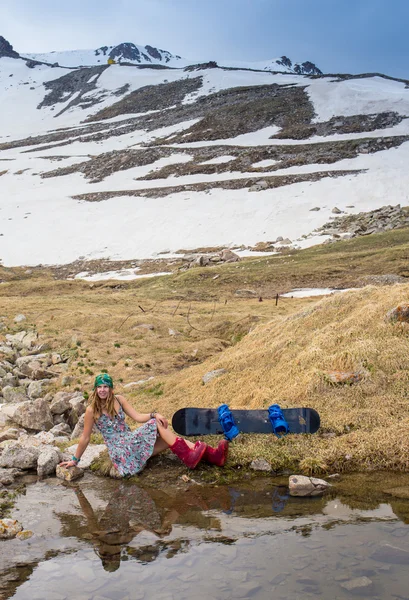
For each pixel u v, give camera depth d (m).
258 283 50.41
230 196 91.19
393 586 4.00
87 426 7.33
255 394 9.73
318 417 7.99
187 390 11.98
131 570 4.50
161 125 145.25
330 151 105.25
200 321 28.98
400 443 7.20
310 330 12.01
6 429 11.51
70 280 60.16
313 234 71.75
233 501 6.09
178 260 69.44
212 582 4.21
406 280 43.31
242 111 139.62
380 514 5.44
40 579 4.41
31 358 20.77
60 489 6.85
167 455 7.88
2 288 55.69
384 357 9.44
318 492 6.25
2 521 5.49
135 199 96.88
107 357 20.55
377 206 78.56
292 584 4.10
